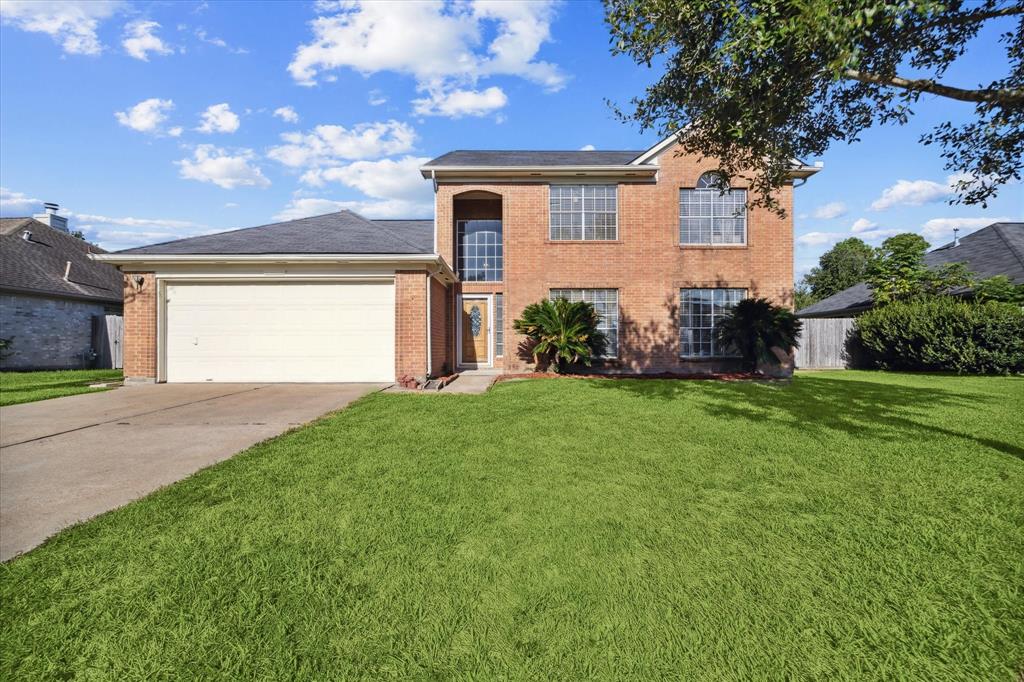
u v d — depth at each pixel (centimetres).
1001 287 1459
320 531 279
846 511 312
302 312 1013
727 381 1083
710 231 1326
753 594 219
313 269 1009
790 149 604
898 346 1452
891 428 559
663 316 1306
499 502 325
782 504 324
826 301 2409
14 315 1491
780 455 443
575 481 368
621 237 1309
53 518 297
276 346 1012
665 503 325
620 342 1305
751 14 440
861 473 390
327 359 1012
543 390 893
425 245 1374
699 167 1304
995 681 168
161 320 1004
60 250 1912
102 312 1789
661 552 257
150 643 186
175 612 204
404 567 241
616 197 1320
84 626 195
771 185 659
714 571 238
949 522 294
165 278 1004
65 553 250
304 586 224
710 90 534
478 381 1095
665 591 221
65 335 1647
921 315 1416
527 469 398
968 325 1338
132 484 361
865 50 437
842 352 1661
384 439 498
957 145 541
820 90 520
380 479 370
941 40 471
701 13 487
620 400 769
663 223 1307
